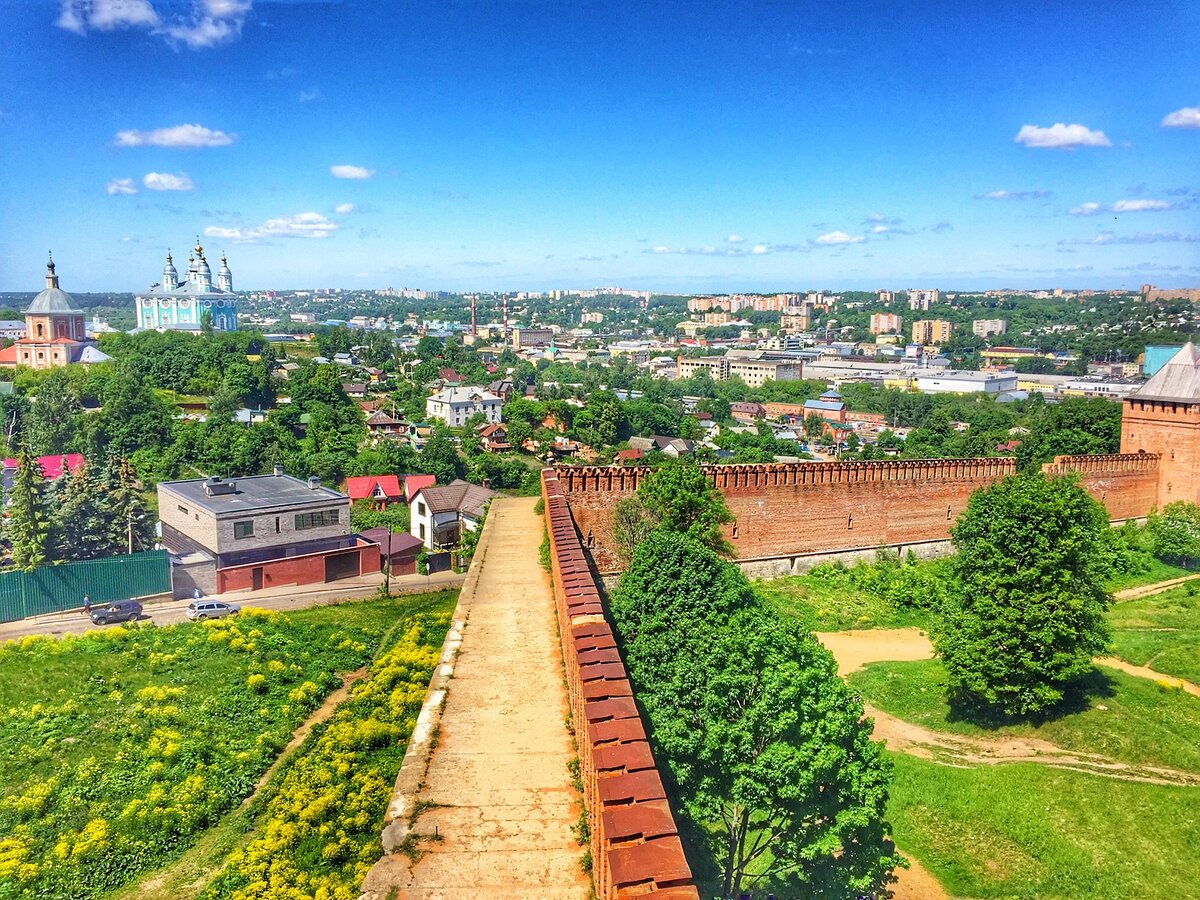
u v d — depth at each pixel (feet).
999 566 110.63
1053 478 173.78
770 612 93.76
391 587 202.69
